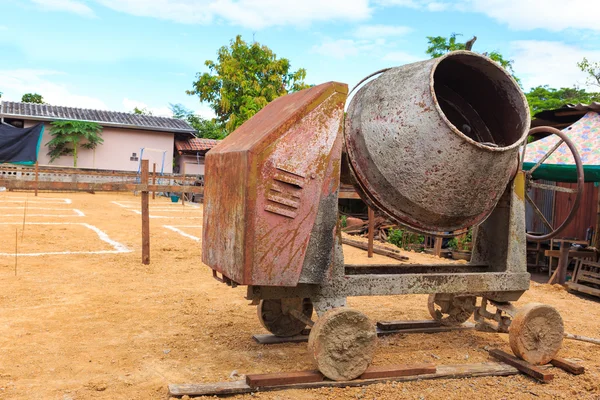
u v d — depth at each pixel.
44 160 26.56
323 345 3.62
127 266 8.01
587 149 9.00
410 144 3.92
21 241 9.63
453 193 4.02
